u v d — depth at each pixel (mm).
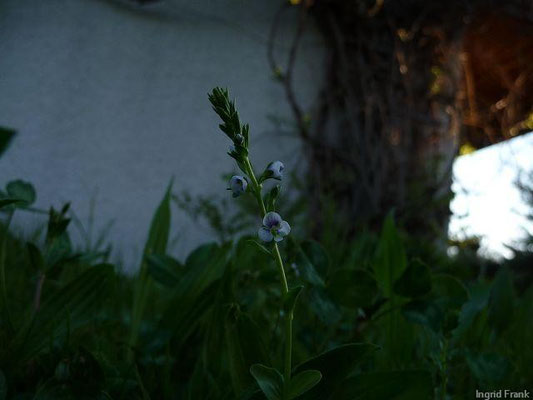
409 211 5895
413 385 942
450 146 6445
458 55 6645
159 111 5840
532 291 2139
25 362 1169
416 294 1303
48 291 2053
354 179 6055
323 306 1243
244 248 1696
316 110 6215
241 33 6195
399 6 6336
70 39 5691
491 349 1822
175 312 1408
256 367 850
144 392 1114
